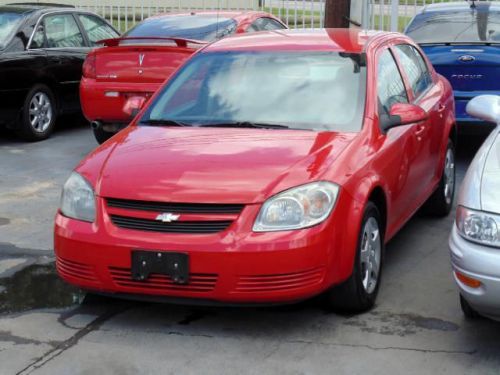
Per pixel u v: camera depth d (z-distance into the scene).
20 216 7.22
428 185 6.53
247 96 5.67
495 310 4.16
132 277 4.59
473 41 8.67
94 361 4.39
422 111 5.54
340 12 10.81
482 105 5.27
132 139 5.34
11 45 10.18
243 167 4.71
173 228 4.54
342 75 5.65
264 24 10.59
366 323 4.85
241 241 4.43
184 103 5.78
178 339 4.66
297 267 4.44
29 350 4.54
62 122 12.11
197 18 10.20
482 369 4.25
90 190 4.82
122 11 16.89
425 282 5.55
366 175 4.93
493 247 4.11
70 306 5.20
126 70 9.09
